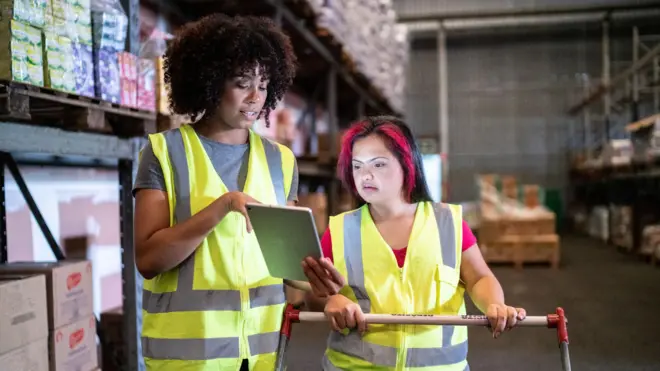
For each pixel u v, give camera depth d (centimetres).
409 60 1728
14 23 229
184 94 195
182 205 186
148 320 191
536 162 1695
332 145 764
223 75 185
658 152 852
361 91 1022
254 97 190
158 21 568
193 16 623
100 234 493
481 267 212
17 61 230
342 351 204
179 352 185
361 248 205
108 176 511
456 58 1722
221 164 194
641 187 1349
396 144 204
